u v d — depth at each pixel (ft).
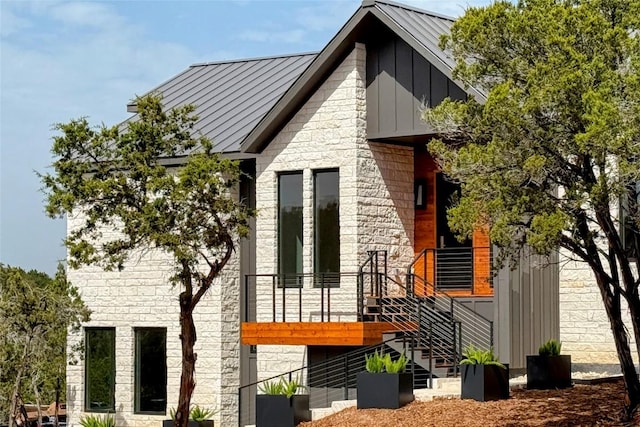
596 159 55.93
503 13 59.72
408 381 74.28
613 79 54.75
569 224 57.06
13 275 100.94
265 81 110.32
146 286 101.81
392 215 93.40
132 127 77.56
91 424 87.56
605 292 64.28
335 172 92.58
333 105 91.97
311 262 92.58
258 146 94.94
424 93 88.38
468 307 88.07
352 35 89.97
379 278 89.04
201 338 99.04
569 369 77.82
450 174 60.70
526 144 57.11
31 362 102.22
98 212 76.38
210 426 84.12
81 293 105.60
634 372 64.80
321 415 77.15
